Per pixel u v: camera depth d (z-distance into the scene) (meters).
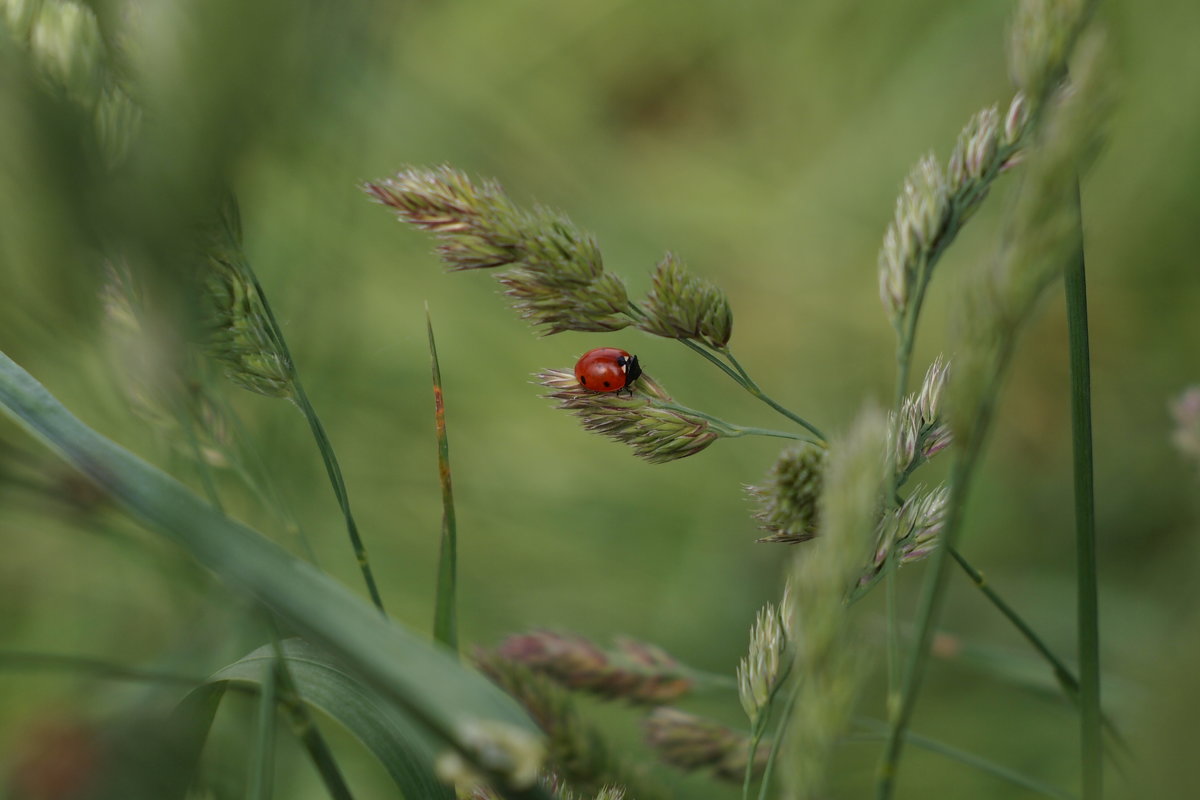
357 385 0.45
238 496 0.26
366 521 0.46
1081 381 0.24
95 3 0.21
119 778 0.23
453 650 0.25
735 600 0.47
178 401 0.24
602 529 0.50
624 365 0.26
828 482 0.22
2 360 0.22
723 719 0.39
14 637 0.33
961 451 0.22
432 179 0.25
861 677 0.22
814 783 0.22
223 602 0.24
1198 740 0.22
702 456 0.54
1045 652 0.26
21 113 0.21
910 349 0.24
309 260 0.29
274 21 0.21
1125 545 0.45
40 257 0.21
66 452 0.22
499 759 0.21
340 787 0.24
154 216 0.21
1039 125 0.22
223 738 0.26
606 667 0.28
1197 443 0.29
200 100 0.21
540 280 0.25
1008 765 0.36
